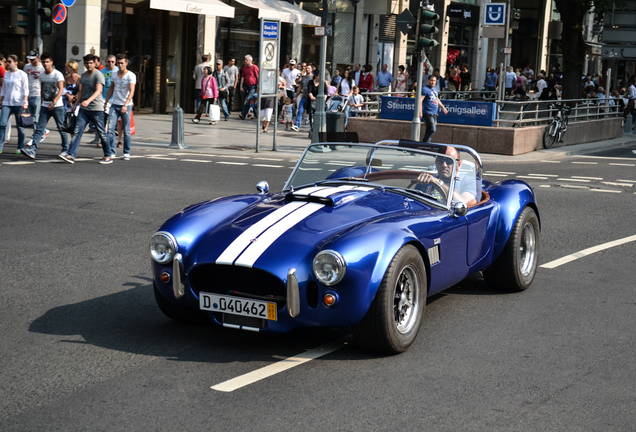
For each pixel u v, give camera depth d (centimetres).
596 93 3294
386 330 475
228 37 2875
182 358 484
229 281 493
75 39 2352
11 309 582
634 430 387
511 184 682
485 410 408
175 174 1328
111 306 598
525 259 683
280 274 461
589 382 454
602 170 1673
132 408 403
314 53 3259
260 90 1705
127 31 2489
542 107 2198
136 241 827
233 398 418
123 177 1269
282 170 1444
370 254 463
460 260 576
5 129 1452
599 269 760
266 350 502
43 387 431
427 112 1867
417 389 436
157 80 2612
